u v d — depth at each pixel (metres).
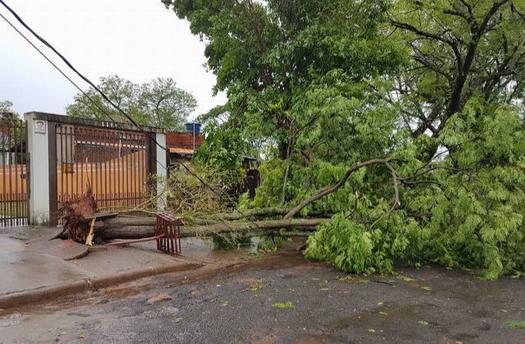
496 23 12.23
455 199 7.00
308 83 11.91
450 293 5.57
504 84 15.52
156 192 10.09
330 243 6.98
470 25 11.67
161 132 11.46
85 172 9.77
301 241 9.37
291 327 4.16
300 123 9.72
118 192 10.41
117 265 6.25
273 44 12.93
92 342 3.69
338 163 9.00
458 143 7.48
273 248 8.55
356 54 11.95
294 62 12.42
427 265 7.34
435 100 14.86
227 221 8.23
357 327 4.21
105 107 34.38
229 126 11.95
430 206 7.29
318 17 12.34
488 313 4.75
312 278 6.20
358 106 8.97
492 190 6.78
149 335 3.87
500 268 6.45
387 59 12.84
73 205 7.40
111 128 10.31
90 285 5.39
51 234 7.80
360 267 6.45
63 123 9.39
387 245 6.79
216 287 5.62
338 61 12.20
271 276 6.30
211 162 10.31
